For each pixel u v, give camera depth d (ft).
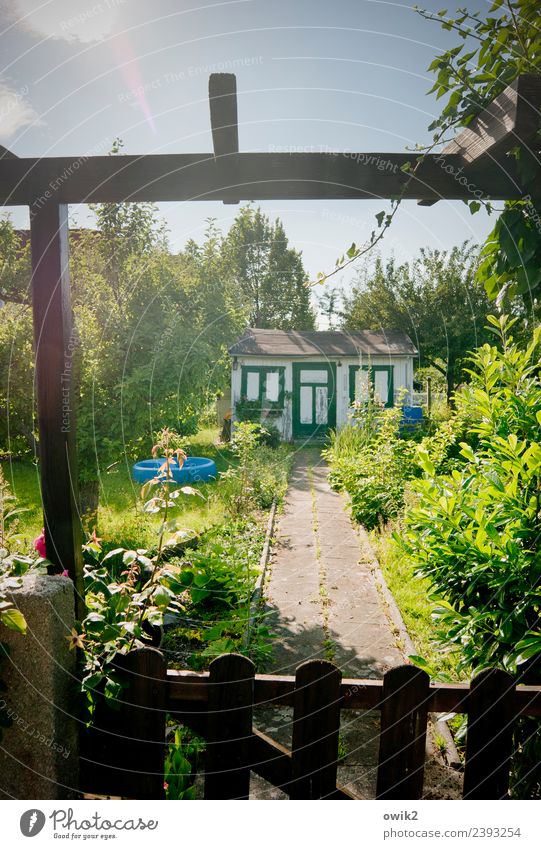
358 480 27.89
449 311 51.52
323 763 6.22
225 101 7.39
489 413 8.23
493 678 6.23
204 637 13.88
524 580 6.87
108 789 6.72
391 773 6.28
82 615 7.67
